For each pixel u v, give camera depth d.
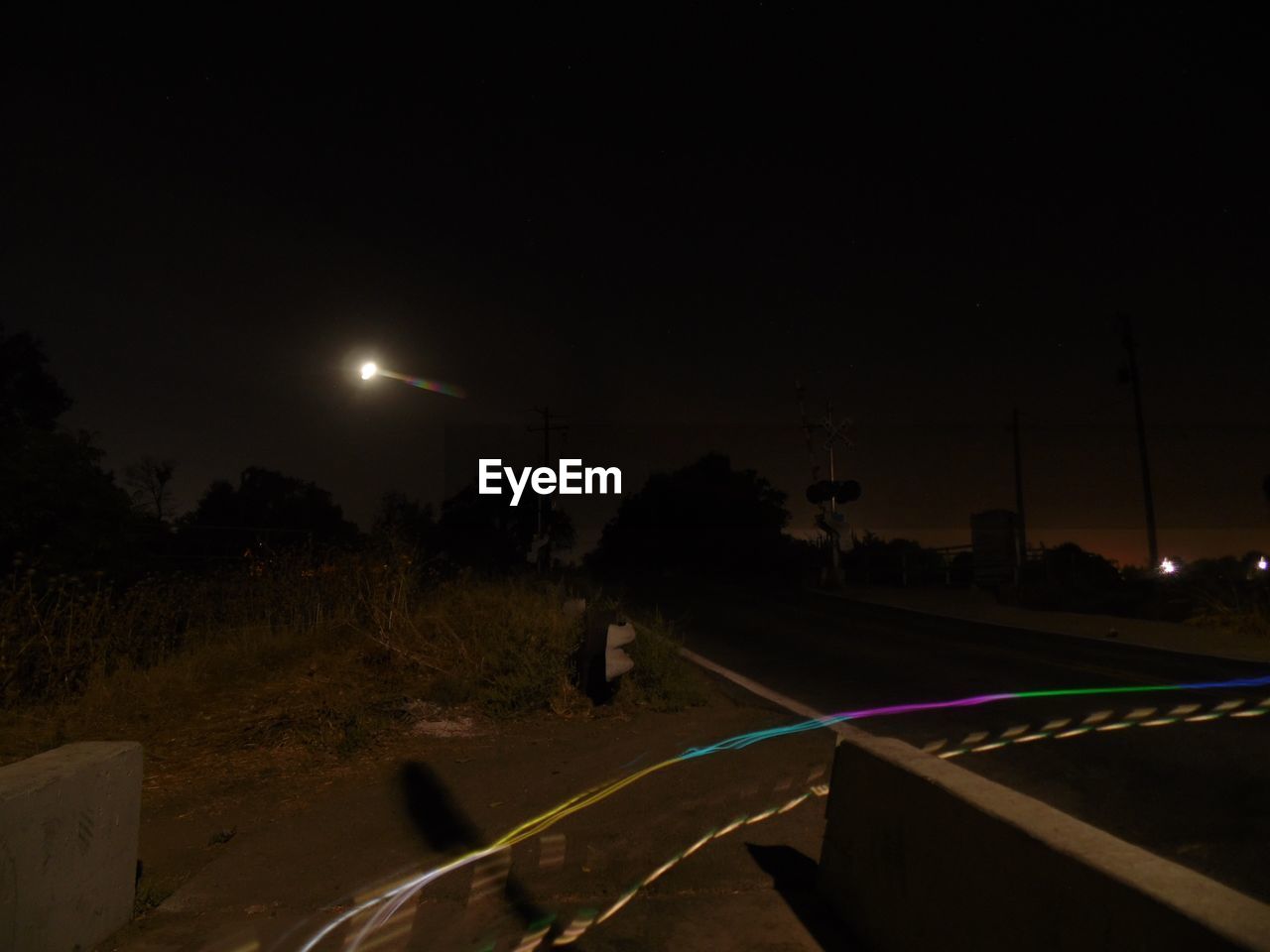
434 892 4.52
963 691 10.18
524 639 10.43
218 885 4.65
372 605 11.80
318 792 6.34
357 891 4.57
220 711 8.65
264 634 12.21
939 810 3.37
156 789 6.39
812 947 3.84
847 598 26.95
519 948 3.89
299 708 8.62
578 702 9.12
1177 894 2.33
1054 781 6.32
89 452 12.62
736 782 6.42
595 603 13.63
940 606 23.39
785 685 10.99
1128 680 10.52
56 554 11.22
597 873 4.75
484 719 8.53
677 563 51.88
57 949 3.58
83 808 3.80
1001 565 30.06
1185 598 19.30
